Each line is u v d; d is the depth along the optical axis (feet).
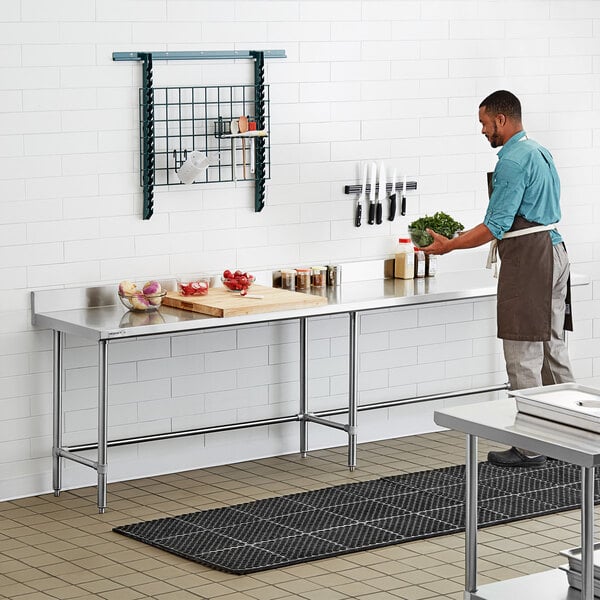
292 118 26.20
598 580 15.69
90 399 24.34
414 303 25.09
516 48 28.96
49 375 23.82
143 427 24.98
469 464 16.08
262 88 25.41
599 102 30.35
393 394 28.22
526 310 24.49
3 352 23.27
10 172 23.02
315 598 18.39
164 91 24.54
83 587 18.85
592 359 31.24
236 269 25.79
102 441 22.48
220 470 25.57
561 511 22.52
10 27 22.79
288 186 26.30
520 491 23.67
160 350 24.99
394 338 28.07
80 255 23.91
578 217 30.42
